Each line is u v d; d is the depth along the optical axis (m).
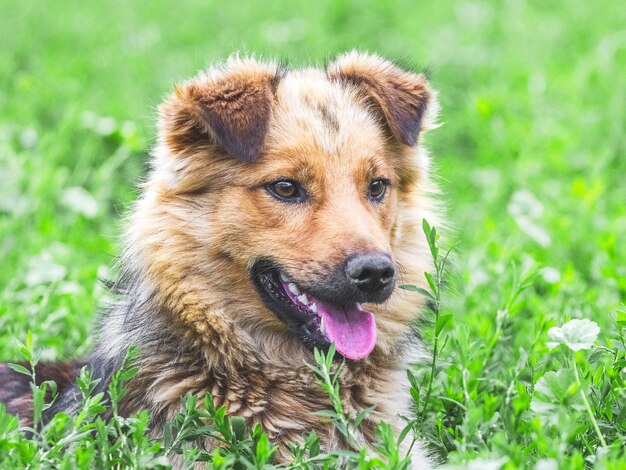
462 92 17.77
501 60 19.14
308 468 6.74
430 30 20.89
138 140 14.50
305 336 7.76
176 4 23.42
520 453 6.63
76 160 15.05
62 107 16.45
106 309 8.61
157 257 7.76
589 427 7.21
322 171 7.75
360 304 7.82
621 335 7.66
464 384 7.93
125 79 18.17
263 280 7.85
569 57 19.56
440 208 9.12
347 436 6.90
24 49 19.75
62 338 10.05
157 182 7.95
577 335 7.05
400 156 8.49
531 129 15.87
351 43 19.77
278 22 21.48
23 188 13.48
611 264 11.33
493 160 15.25
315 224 7.66
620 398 7.40
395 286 8.12
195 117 7.64
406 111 8.30
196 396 7.14
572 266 11.22
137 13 22.98
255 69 8.09
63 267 11.24
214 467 6.57
